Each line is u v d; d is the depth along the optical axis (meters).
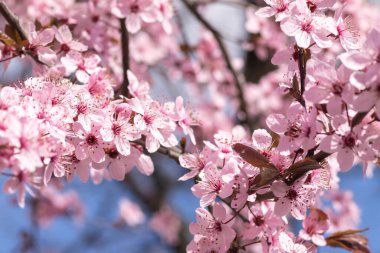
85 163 0.62
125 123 0.61
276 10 0.62
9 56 0.68
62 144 0.60
